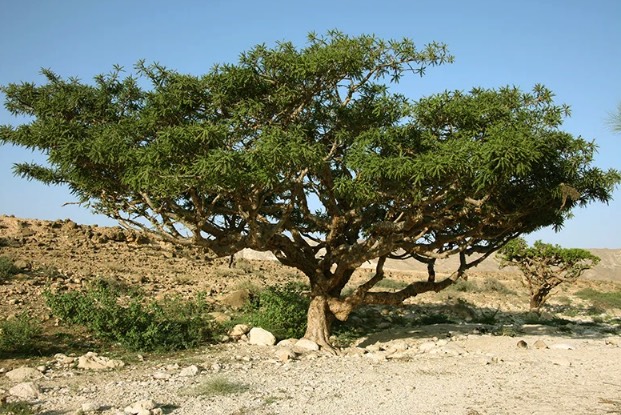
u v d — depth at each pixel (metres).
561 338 15.95
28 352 11.88
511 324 20.00
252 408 7.73
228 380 9.52
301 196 12.99
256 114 11.21
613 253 68.38
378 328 17.84
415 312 21.48
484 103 11.08
